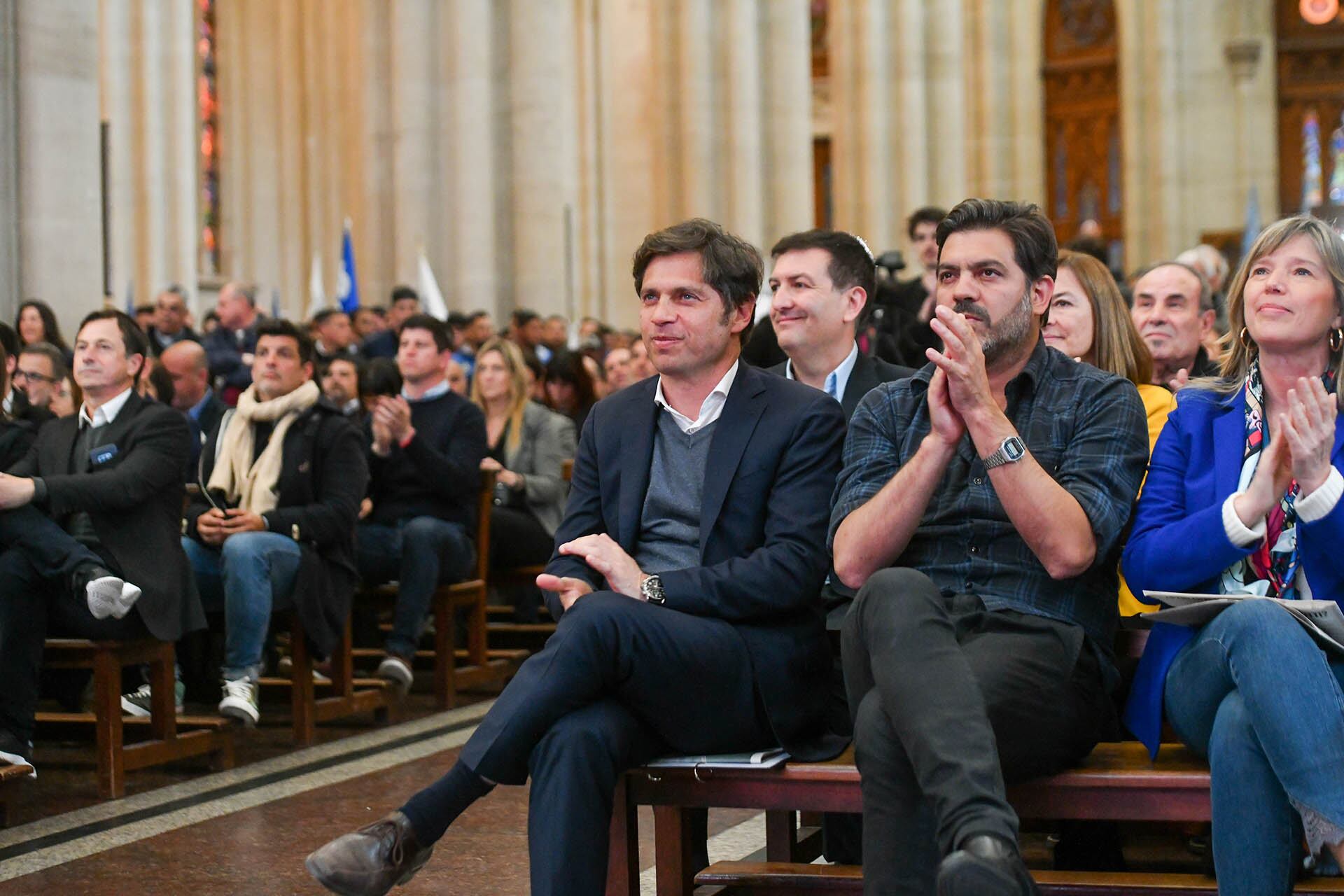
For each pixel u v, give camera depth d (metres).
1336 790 2.83
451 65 13.46
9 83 8.13
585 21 21.27
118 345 5.50
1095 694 3.26
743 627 3.41
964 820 2.72
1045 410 3.46
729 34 15.39
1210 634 3.05
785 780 3.27
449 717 6.81
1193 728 3.16
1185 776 3.09
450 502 7.14
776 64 15.64
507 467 8.16
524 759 3.16
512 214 13.64
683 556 3.61
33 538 5.07
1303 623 3.06
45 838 4.70
